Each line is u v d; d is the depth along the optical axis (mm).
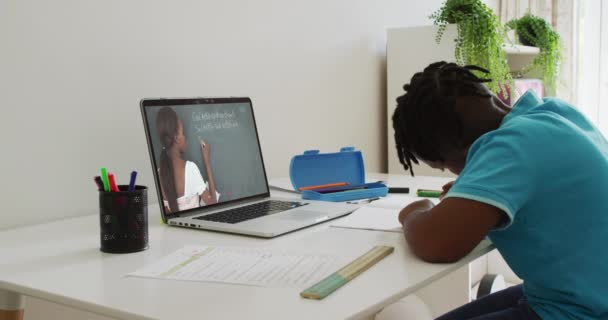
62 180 1335
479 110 982
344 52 2219
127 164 1474
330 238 1097
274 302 751
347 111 2252
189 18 1607
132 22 1460
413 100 1009
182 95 1602
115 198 998
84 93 1367
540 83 2883
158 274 875
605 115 3635
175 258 959
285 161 1974
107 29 1404
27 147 1266
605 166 877
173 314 713
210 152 1412
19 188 1256
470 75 1006
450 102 970
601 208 859
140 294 789
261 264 917
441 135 991
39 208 1293
